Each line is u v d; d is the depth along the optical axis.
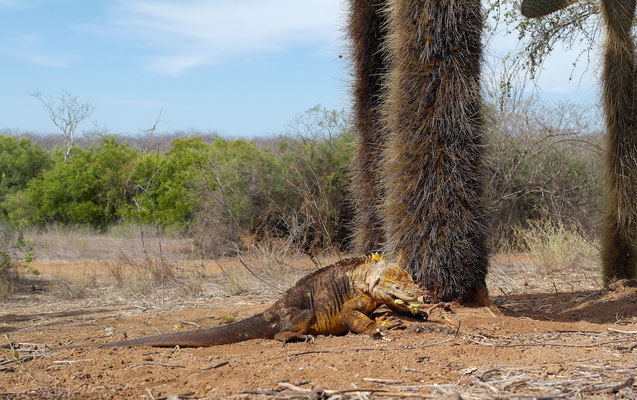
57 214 25.95
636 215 9.07
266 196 18.31
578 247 12.61
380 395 4.27
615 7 8.99
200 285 11.44
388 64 8.49
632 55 9.13
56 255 18.64
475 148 7.36
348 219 16.30
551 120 18.19
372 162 8.83
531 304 8.60
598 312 7.79
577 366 4.88
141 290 11.48
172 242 19.70
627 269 9.22
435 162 7.29
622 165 9.08
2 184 28.83
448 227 7.24
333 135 18.91
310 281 6.66
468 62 7.35
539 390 4.27
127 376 5.23
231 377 4.97
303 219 15.62
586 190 16.25
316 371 4.96
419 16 7.37
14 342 6.99
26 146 31.20
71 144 42.41
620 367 4.83
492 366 4.93
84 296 11.64
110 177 25.69
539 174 16.67
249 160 19.73
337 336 6.49
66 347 6.38
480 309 7.29
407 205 7.41
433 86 7.31
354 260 6.72
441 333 6.16
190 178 21.55
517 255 13.91
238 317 8.19
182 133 41.72
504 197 14.95
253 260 14.02
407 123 7.43
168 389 4.75
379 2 8.80
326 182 17.16
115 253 16.98
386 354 5.44
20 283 13.62
